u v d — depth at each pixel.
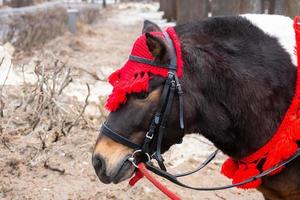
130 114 2.73
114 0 33.06
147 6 27.70
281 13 8.03
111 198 4.38
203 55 2.78
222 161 5.16
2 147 5.15
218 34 2.86
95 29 15.97
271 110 2.80
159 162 2.75
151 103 2.70
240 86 2.78
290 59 2.82
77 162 4.93
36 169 4.79
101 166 2.80
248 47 2.83
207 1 12.33
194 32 2.86
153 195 4.44
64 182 4.61
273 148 2.79
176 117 2.73
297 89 2.76
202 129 2.85
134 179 2.90
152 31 2.85
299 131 2.70
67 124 5.64
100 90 7.01
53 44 11.29
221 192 4.59
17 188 4.47
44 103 5.83
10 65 6.77
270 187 2.92
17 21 10.35
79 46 11.62
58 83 6.52
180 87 2.69
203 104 2.78
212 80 2.77
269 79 2.79
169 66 2.69
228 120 2.82
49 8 14.21
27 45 10.17
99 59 10.26
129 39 13.86
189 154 5.31
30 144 5.20
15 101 6.17
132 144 2.76
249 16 2.94
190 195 4.49
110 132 2.78
